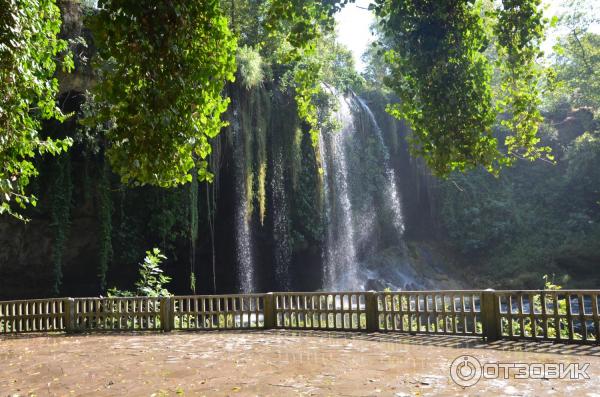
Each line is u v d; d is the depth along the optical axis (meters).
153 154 4.29
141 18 3.96
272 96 21.50
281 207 23.23
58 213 17.11
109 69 4.10
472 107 5.91
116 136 4.26
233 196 21.69
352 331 8.55
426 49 5.93
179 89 4.23
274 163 21.95
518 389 4.58
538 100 6.07
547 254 29.89
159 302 10.14
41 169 17.27
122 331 9.63
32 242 18.56
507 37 5.95
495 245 32.19
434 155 6.14
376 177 29.62
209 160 19.55
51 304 9.90
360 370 5.58
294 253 24.97
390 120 31.62
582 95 34.19
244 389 4.96
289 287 24.69
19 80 4.96
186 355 6.91
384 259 29.31
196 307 9.57
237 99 19.67
